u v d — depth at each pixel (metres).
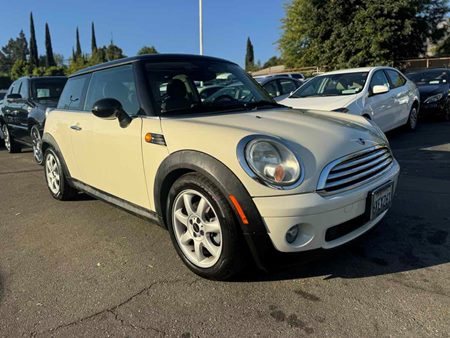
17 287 2.81
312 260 2.53
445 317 2.29
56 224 4.02
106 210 4.38
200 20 17.81
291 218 2.34
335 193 2.50
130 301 2.59
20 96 7.65
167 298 2.60
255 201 2.36
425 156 6.35
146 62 3.42
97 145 3.60
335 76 7.64
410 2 24.45
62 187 4.59
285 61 32.34
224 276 2.65
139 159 3.10
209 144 2.56
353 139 2.83
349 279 2.73
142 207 3.23
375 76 7.39
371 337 2.15
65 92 4.58
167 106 3.16
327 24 26.50
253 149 2.42
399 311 2.36
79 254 3.30
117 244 3.46
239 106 3.44
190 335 2.24
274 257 2.44
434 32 27.03
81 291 2.73
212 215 2.65
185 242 2.87
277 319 2.34
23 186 5.70
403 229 3.51
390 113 7.52
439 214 3.83
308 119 3.10
